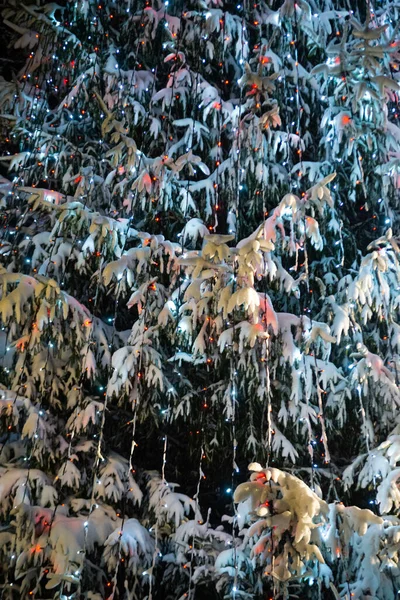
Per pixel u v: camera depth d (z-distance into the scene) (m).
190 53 3.36
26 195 3.17
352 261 3.32
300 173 2.90
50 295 2.21
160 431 3.34
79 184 2.90
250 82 2.36
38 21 3.19
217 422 3.06
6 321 2.18
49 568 2.45
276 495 1.79
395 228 3.25
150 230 3.34
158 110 3.32
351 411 2.95
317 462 3.01
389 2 3.29
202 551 2.62
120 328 3.56
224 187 3.07
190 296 2.21
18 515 2.40
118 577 2.76
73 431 2.75
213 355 2.79
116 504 2.86
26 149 3.32
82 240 2.93
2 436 2.92
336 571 2.50
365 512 1.92
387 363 2.79
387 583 2.26
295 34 3.14
